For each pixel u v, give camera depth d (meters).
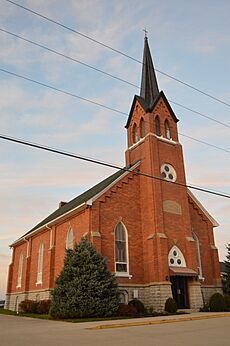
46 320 21.83
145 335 13.27
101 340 12.12
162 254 27.20
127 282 27.20
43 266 34.91
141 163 31.59
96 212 27.62
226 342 11.37
